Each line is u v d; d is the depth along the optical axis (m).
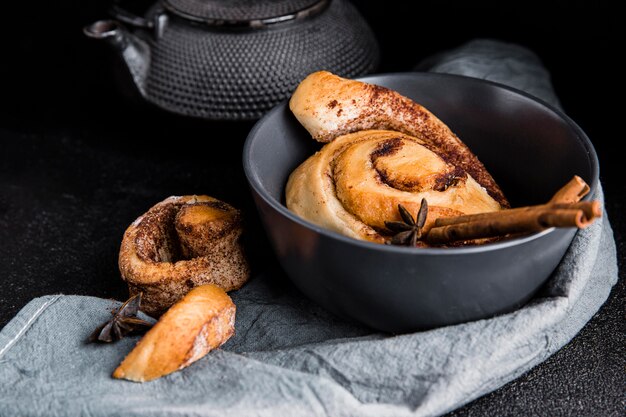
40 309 0.65
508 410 0.62
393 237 0.61
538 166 0.68
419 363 0.61
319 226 0.61
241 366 0.61
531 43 0.91
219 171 0.80
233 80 0.75
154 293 0.66
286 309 0.67
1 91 0.89
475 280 0.60
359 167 0.64
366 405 0.60
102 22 0.76
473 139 0.70
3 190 0.79
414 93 0.70
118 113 0.86
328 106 0.66
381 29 0.93
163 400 0.60
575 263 0.63
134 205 0.77
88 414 0.60
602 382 0.63
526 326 0.61
